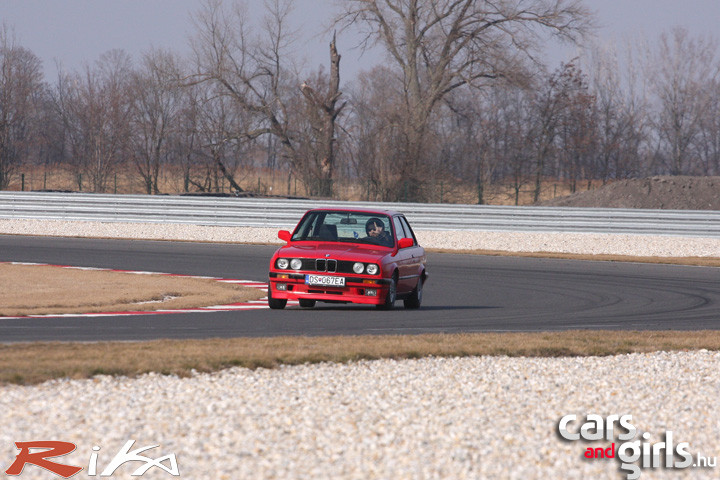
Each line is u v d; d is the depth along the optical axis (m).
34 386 25.50
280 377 28.72
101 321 42.56
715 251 107.75
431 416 24.09
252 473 18.53
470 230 121.75
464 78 186.38
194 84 199.00
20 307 47.16
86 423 21.97
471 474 19.00
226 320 44.41
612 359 34.97
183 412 23.42
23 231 109.44
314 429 22.23
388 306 49.47
